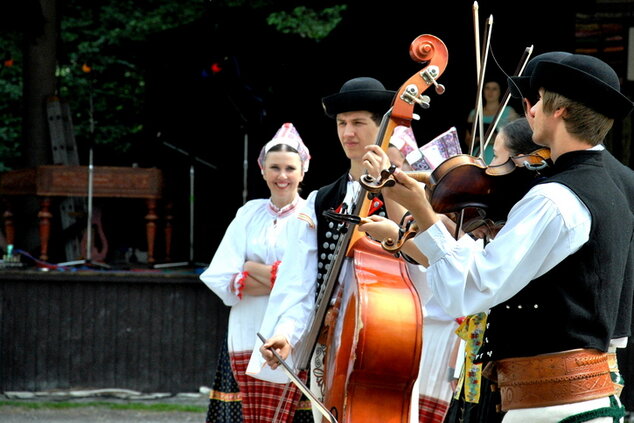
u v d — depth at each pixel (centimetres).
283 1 2431
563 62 484
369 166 532
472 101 2041
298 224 730
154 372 1442
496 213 515
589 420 470
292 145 891
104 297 1441
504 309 491
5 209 1700
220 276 878
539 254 466
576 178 476
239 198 2116
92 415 1314
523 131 607
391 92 696
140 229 1936
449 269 475
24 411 1330
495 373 504
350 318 633
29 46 1797
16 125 2630
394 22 2091
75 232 1736
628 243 489
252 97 1981
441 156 730
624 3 1831
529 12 1922
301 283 722
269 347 693
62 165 1691
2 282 1432
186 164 2133
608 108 478
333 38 2095
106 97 2631
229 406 888
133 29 2545
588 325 473
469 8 2038
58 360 1434
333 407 638
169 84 2038
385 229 554
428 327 820
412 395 653
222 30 1995
